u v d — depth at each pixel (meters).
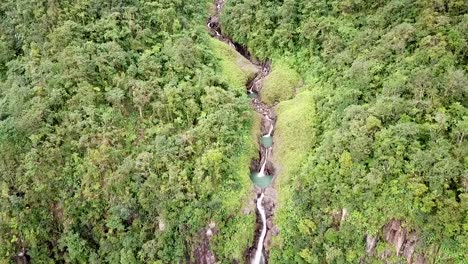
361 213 36.94
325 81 49.94
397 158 35.75
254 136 49.16
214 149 43.12
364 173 37.06
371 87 43.09
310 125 46.66
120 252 41.94
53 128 44.78
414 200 34.34
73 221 43.78
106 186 43.09
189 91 47.31
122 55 48.88
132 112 47.16
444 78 38.41
